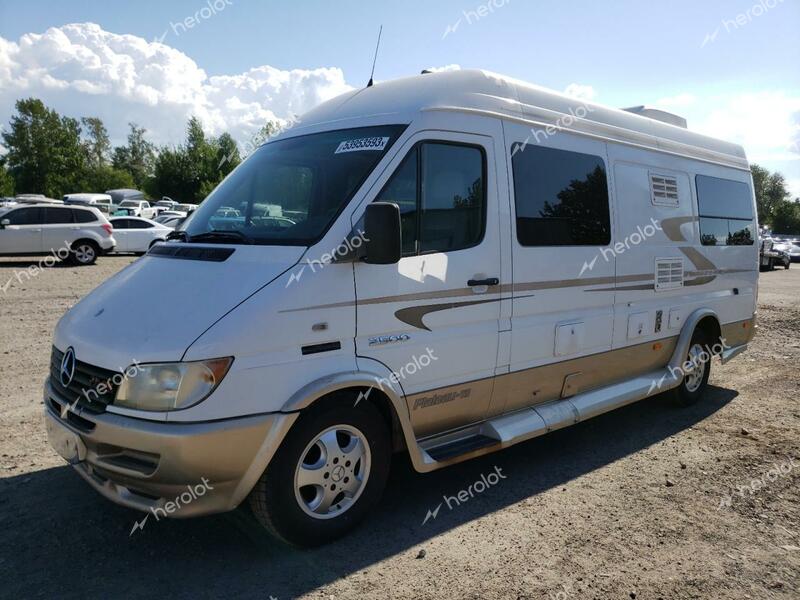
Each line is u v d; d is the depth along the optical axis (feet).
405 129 13.09
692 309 21.54
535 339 15.58
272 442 10.78
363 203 12.23
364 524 13.04
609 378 18.54
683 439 18.83
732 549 12.35
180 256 12.87
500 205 14.67
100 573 10.96
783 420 20.76
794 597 10.82
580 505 14.15
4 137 262.06
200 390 10.25
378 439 12.58
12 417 18.47
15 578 10.73
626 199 18.61
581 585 10.98
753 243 25.36
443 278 13.41
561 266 16.21
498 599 10.52
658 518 13.57
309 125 14.97
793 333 37.01
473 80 14.71
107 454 10.87
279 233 12.34
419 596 10.55
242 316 10.71
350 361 11.94
